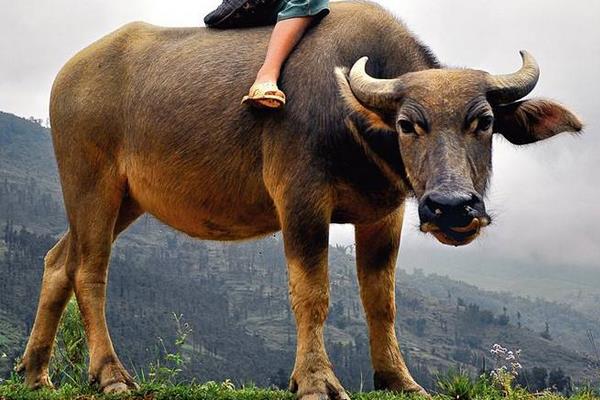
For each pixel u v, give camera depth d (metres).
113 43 6.84
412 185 4.91
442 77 4.97
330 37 5.80
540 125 5.31
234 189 5.97
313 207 5.43
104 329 6.36
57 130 6.83
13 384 6.52
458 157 4.67
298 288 5.39
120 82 6.63
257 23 6.45
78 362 7.41
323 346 5.33
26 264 159.75
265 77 5.66
